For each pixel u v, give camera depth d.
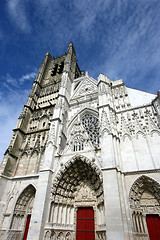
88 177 25.62
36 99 47.50
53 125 31.44
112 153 22.50
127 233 16.80
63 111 34.78
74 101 40.75
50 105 41.59
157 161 22.25
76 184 26.33
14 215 25.62
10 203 27.12
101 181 21.52
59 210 23.41
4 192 28.17
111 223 17.27
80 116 35.56
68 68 48.56
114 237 16.38
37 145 34.25
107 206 18.50
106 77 37.25
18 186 28.69
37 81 51.84
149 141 24.47
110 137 24.34
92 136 30.78
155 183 20.14
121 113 29.94
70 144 28.22
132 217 18.83
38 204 21.83
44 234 20.02
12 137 35.72
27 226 25.83
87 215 23.41
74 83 48.00
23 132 37.91
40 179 24.38
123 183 21.09
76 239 21.86
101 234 19.80
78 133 29.55
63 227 22.31
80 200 24.66
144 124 26.86
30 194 28.42
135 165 23.09
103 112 28.11
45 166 25.72
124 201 19.22
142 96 32.44
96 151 25.02
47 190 23.00
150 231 18.69
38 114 41.97
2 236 23.77
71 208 24.66
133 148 24.88
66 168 25.30
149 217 19.73
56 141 29.34
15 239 24.11
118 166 22.16
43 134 35.62
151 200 20.50
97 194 23.19
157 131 25.00
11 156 32.41
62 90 39.88
